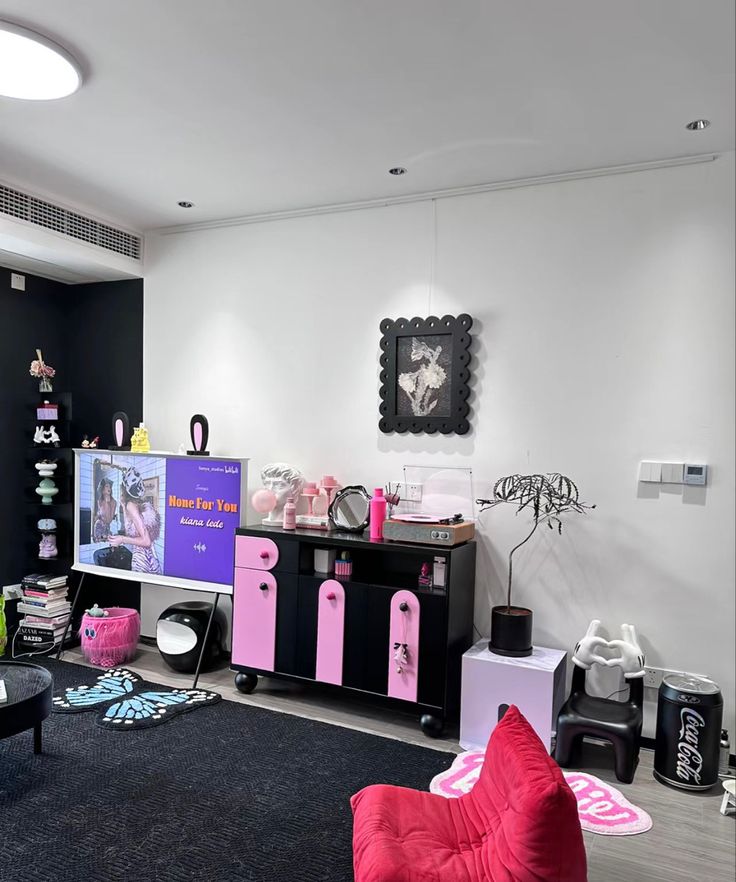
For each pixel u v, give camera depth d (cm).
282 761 294
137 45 234
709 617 313
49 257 407
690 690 284
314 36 228
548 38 227
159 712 338
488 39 228
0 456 433
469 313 363
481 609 359
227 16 217
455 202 368
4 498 437
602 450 334
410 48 234
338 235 398
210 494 393
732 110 273
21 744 303
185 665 396
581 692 318
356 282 393
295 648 357
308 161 334
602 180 335
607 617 332
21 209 368
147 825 244
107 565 426
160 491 409
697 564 316
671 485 321
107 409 471
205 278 438
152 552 411
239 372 428
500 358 356
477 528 360
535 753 176
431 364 370
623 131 294
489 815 183
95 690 365
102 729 321
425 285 375
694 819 260
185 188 373
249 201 393
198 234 440
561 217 343
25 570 452
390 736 325
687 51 232
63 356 481
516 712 201
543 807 154
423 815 190
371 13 215
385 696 334
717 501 312
